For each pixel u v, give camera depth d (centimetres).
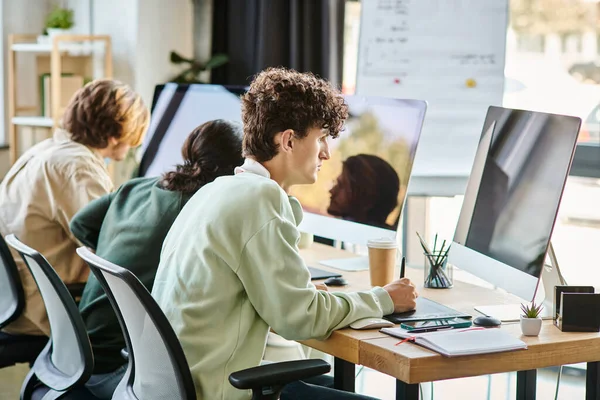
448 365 158
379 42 354
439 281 223
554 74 365
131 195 221
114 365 218
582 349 172
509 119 209
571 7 358
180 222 181
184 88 296
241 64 431
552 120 187
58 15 447
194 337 166
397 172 236
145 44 448
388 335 173
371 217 243
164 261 178
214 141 213
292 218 175
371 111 245
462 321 181
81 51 462
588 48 356
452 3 344
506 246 195
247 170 186
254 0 417
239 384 151
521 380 229
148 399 168
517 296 202
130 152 441
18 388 343
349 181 251
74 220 230
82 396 204
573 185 362
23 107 468
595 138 355
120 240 214
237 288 168
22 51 484
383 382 349
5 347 250
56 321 204
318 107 184
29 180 262
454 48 345
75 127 270
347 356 172
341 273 242
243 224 167
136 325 164
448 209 410
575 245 363
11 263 246
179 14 459
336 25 389
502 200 203
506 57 362
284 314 166
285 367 157
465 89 345
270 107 182
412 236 402
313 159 187
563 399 322
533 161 192
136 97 276
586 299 177
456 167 348
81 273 268
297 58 396
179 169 215
